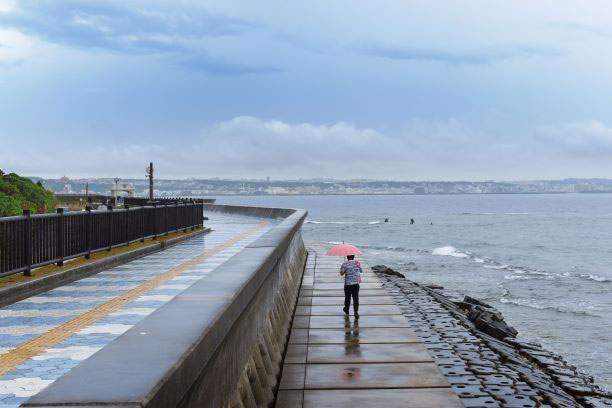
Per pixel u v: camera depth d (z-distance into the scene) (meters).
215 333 4.07
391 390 9.11
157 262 16.05
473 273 62.78
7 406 4.96
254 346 7.48
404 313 22.47
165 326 3.85
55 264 13.34
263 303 8.65
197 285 5.71
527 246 97.69
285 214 38.97
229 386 5.13
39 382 5.66
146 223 20.30
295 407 8.33
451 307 28.78
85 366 2.93
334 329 13.53
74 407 2.35
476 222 166.62
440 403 8.48
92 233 15.16
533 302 45.53
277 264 10.88
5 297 9.88
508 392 12.70
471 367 14.50
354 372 10.09
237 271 6.86
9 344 7.14
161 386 2.69
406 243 103.06
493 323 25.61
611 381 25.48
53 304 9.78
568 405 13.19
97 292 11.00
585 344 32.31
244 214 51.16
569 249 92.69
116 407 2.37
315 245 39.56
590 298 47.59
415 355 11.20
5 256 10.71
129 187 71.25
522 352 21.67
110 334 7.67
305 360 10.86
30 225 11.57
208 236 26.27
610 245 98.88
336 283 20.98
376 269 43.41
